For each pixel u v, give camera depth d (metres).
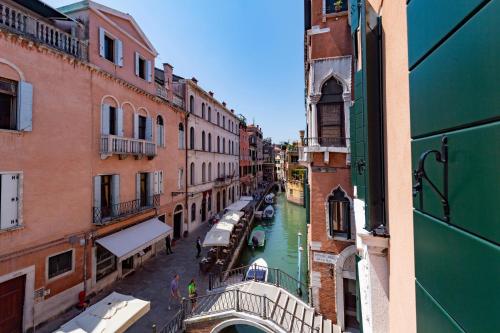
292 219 32.47
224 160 30.77
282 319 8.40
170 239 17.33
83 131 10.55
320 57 8.88
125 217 12.42
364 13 3.05
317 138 8.86
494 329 1.05
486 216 1.11
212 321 8.96
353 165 4.96
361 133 3.47
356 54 4.36
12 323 8.06
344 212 9.19
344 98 8.53
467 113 1.23
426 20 1.63
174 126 18.28
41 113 8.93
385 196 2.95
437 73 1.50
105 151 11.45
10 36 8.02
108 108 11.80
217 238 15.77
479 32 1.13
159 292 11.52
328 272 9.25
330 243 9.22
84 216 10.52
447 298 1.42
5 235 7.88
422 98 1.71
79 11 11.03
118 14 12.57
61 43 9.77
